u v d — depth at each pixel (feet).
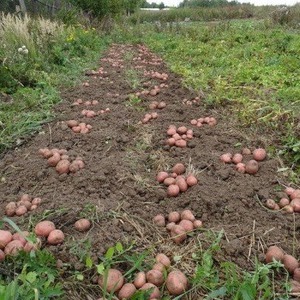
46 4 27.71
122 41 28.09
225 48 18.31
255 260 3.75
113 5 33.65
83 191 5.15
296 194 5.09
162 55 19.17
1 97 9.50
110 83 11.75
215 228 4.36
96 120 8.21
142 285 3.47
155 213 4.73
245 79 10.84
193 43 21.07
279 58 14.37
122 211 4.65
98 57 17.98
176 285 3.41
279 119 7.61
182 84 10.99
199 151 6.53
